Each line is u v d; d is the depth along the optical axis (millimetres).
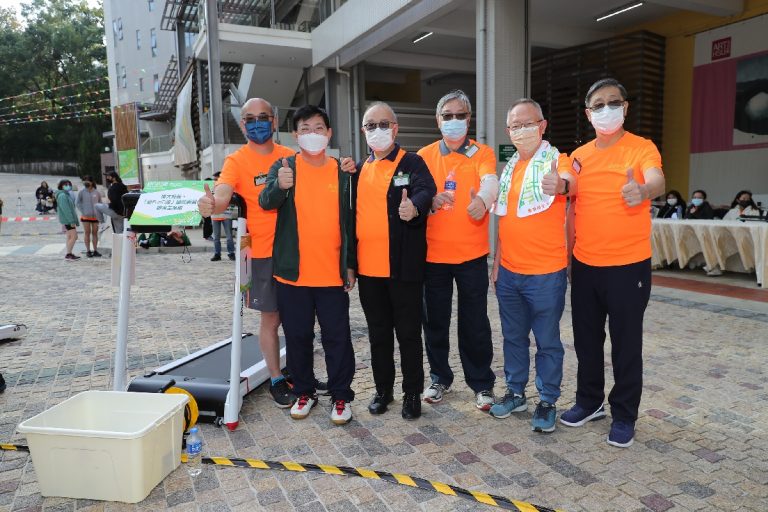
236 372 2998
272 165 2998
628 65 11750
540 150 2814
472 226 3006
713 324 4949
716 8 10047
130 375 3928
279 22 13766
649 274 2656
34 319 5617
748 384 3502
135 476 2273
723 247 7391
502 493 2334
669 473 2471
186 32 18625
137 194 3066
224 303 6340
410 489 2377
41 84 49750
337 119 14500
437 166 3086
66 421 2539
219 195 2918
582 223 2713
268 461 2631
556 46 12391
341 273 2986
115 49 36188
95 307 6180
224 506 2277
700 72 11375
